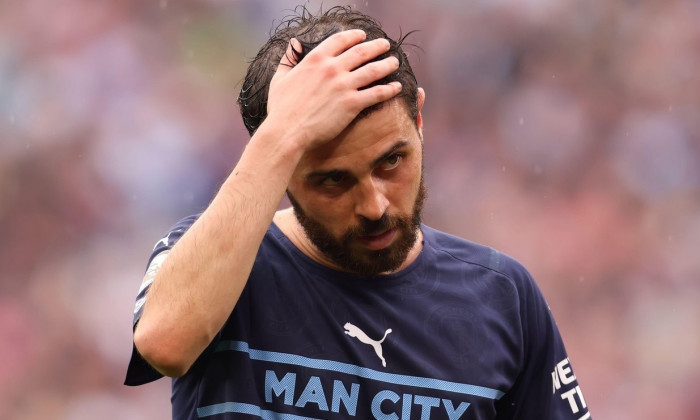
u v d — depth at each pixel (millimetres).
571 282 35375
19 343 33125
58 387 32500
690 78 40094
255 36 41219
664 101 39656
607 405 32156
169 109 39031
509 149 38969
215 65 40438
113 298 34781
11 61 39781
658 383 32656
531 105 39750
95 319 34281
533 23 41031
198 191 37688
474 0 41500
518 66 40688
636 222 36719
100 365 33156
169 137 38156
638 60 40500
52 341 33406
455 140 39344
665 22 41031
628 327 34062
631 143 38594
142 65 39969
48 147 38031
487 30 41156
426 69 40938
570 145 38844
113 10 40938
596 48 40812
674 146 38469
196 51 40562
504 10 41312
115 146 38062
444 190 38062
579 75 40438
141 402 31781
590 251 35938
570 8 41125
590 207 37094
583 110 39531
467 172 38406
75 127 38500
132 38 40438
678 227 36594
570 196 37719
